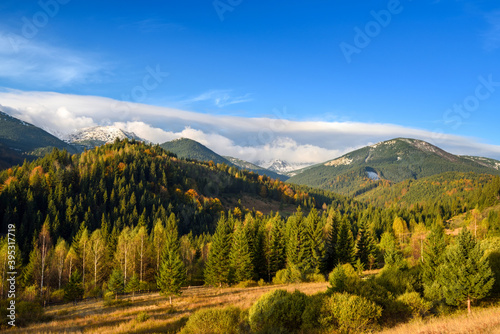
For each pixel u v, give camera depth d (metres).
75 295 49.34
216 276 57.06
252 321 20.00
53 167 156.50
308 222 67.56
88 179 148.88
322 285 44.91
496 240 37.72
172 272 39.09
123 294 56.81
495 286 23.70
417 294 22.11
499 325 13.18
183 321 25.95
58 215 109.69
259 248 66.94
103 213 121.25
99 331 25.11
